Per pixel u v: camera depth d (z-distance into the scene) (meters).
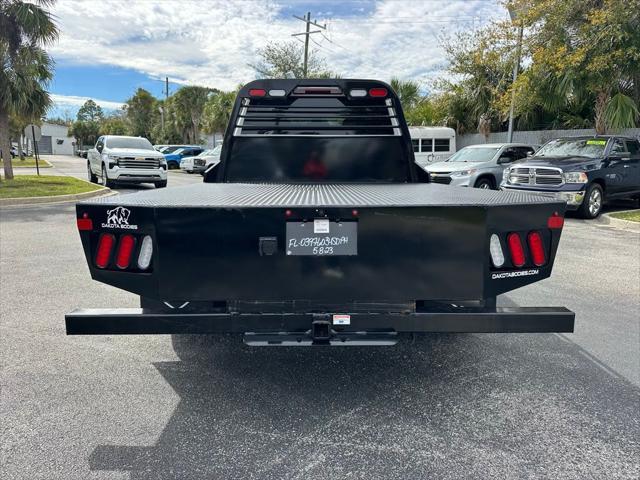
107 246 2.81
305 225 2.71
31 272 6.37
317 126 4.67
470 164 14.17
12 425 2.88
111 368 3.67
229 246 2.72
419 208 2.71
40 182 18.50
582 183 11.16
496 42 18.62
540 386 3.40
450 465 2.54
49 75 18.08
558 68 14.03
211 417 2.99
